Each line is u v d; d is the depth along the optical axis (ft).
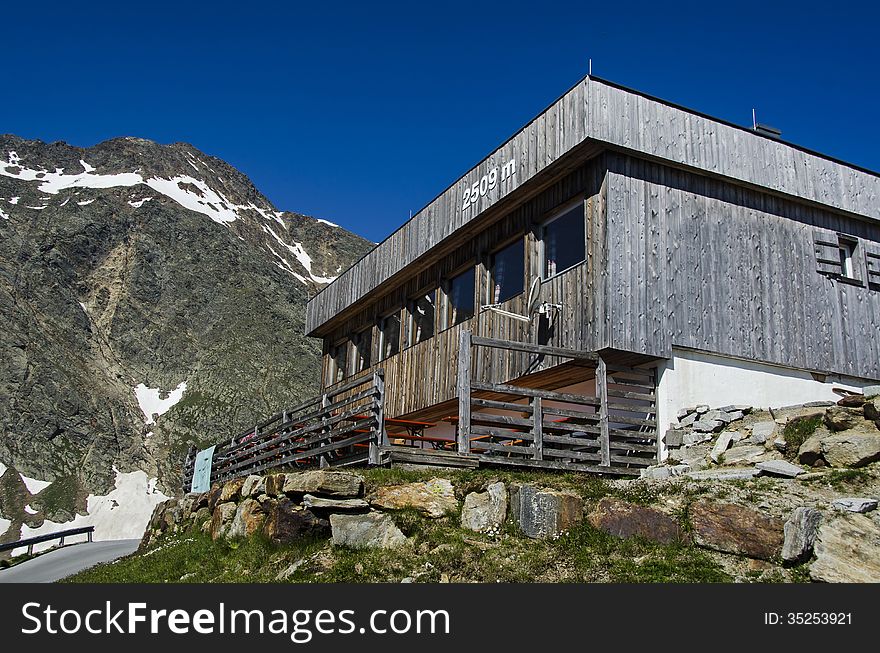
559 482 31.40
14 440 273.13
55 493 260.01
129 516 258.78
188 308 382.63
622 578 25.72
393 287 65.46
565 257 45.16
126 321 363.76
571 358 41.11
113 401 314.96
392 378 63.57
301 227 611.06
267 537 33.71
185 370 352.28
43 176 511.40
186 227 430.20
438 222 56.18
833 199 49.65
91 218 407.03
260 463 56.03
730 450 35.53
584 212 43.47
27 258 363.35
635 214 41.98
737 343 43.98
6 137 541.34
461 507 30.76
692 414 40.47
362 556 28.73
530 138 46.09
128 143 581.12
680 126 43.98
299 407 48.73
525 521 29.48
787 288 46.93
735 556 26.20
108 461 284.41
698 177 44.98
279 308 398.21
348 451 46.44
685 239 43.50
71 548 80.28
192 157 617.21
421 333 61.16
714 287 43.96
